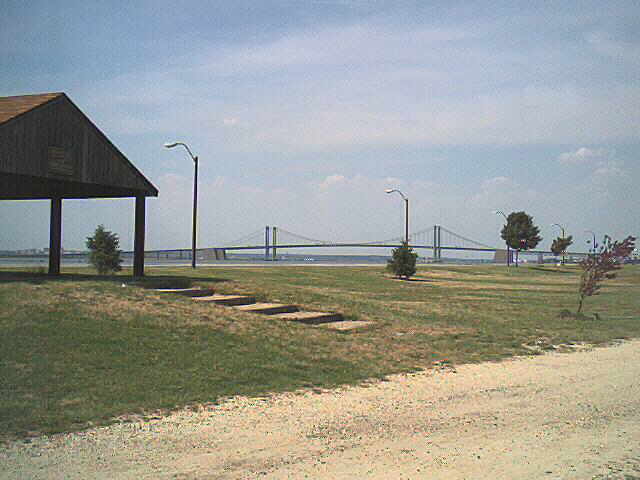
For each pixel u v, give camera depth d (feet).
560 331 56.18
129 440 20.53
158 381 27.78
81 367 28.48
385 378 32.27
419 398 28.17
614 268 70.54
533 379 33.53
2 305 36.27
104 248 90.43
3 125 46.85
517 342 47.24
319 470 18.33
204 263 194.80
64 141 53.06
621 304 90.58
